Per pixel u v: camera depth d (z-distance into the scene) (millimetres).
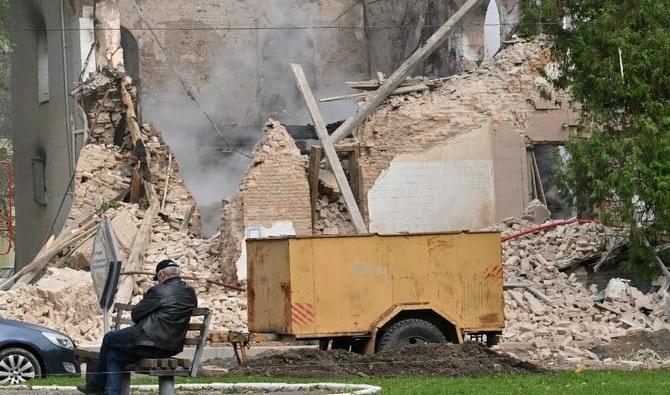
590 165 51031
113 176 69938
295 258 42312
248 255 44875
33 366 38000
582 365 43906
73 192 74812
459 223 68750
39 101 85625
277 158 66062
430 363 39250
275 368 39906
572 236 62125
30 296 55812
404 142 68625
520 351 48719
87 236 65812
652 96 51500
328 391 32375
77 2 77750
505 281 58656
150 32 95188
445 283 43531
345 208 67562
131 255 62531
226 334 40750
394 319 43125
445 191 68750
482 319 43781
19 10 88125
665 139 50344
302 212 65938
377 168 68312
